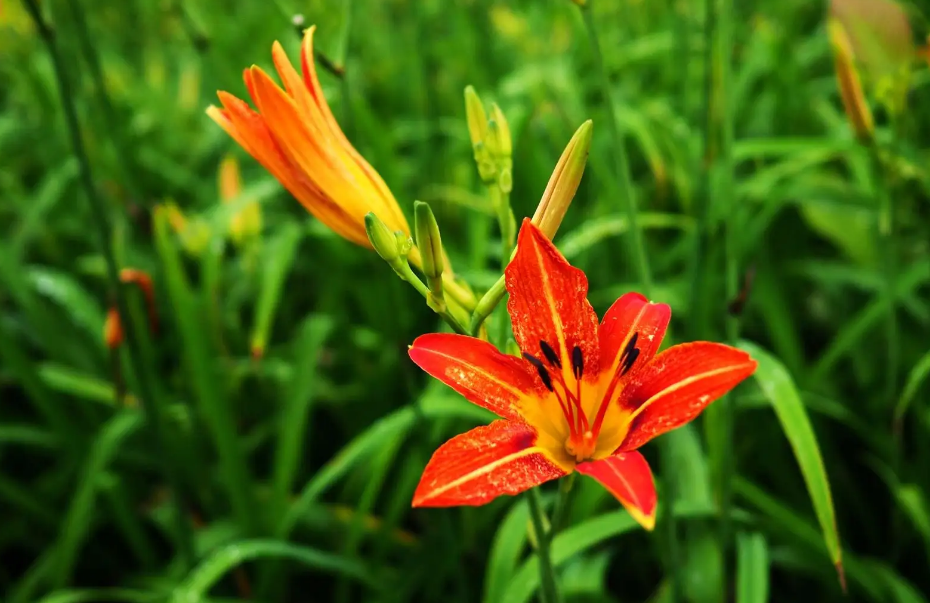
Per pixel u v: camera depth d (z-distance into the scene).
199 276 0.81
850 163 0.67
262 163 0.34
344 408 0.71
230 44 0.98
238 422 0.70
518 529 0.46
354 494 0.65
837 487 0.61
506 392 0.31
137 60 1.20
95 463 0.55
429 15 0.97
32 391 0.61
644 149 0.72
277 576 0.57
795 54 0.83
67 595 0.51
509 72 1.06
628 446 0.30
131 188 0.62
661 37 0.88
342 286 0.72
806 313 0.74
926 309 0.62
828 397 0.62
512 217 0.35
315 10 0.72
